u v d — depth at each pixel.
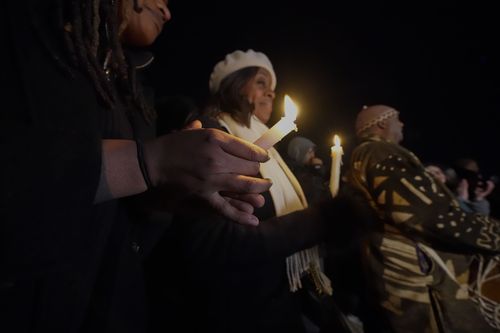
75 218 0.47
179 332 1.19
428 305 1.96
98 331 0.64
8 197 0.41
